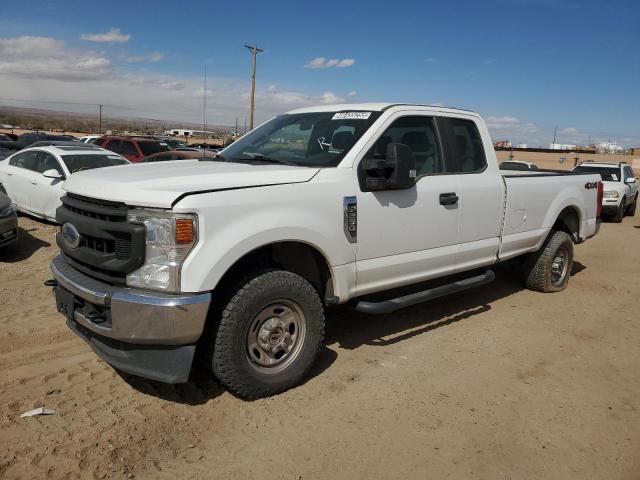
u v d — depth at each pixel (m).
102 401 3.62
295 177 3.76
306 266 4.09
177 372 3.30
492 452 3.24
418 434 3.39
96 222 3.40
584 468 3.12
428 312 5.79
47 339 4.62
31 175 9.84
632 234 13.38
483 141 5.33
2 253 7.69
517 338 5.12
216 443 3.22
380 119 4.38
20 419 3.34
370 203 4.13
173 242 3.19
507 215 5.51
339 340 4.88
